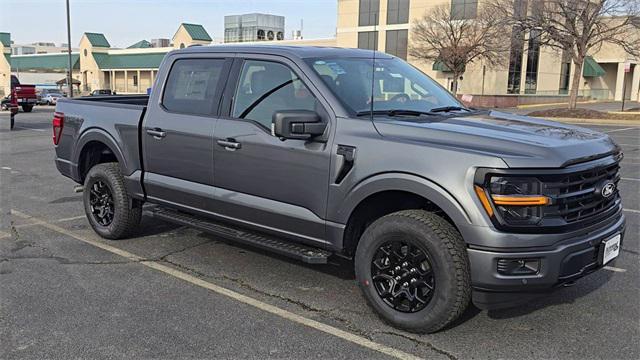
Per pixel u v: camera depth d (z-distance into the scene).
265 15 74.50
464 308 3.63
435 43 39.69
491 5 32.31
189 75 5.22
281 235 4.48
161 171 5.36
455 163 3.52
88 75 74.31
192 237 6.14
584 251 3.59
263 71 4.66
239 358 3.50
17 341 3.71
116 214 5.82
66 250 5.68
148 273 5.01
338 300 4.42
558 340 3.75
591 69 53.09
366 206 4.11
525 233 3.40
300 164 4.23
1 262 5.30
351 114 4.11
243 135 4.58
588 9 28.58
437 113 4.49
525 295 3.52
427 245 3.61
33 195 8.46
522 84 46.50
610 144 4.04
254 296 4.50
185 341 3.72
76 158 6.22
